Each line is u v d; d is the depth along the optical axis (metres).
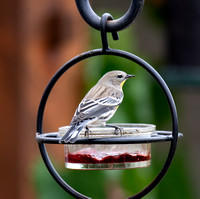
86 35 11.72
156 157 15.27
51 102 11.57
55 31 11.56
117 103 8.08
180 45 15.01
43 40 11.55
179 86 15.60
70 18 11.60
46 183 10.91
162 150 15.51
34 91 11.54
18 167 11.51
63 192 10.86
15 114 11.53
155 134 7.41
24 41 11.53
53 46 11.58
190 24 14.72
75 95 11.63
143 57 13.75
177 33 14.94
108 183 10.91
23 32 11.53
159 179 7.10
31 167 11.36
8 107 11.53
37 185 10.95
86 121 7.33
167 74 15.27
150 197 13.28
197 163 17.03
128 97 11.81
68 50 11.57
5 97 11.52
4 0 11.51
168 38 15.27
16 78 11.54
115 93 8.21
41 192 10.87
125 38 11.98
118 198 11.00
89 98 7.83
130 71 11.80
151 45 16.47
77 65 11.59
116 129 7.11
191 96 16.92
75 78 11.61
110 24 7.13
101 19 7.12
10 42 11.52
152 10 16.38
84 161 7.40
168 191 14.49
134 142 6.75
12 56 11.52
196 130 17.12
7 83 11.53
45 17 11.56
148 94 12.93
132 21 7.06
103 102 7.83
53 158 11.31
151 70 7.04
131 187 11.16
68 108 11.61
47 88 7.69
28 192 11.41
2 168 11.51
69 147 7.53
